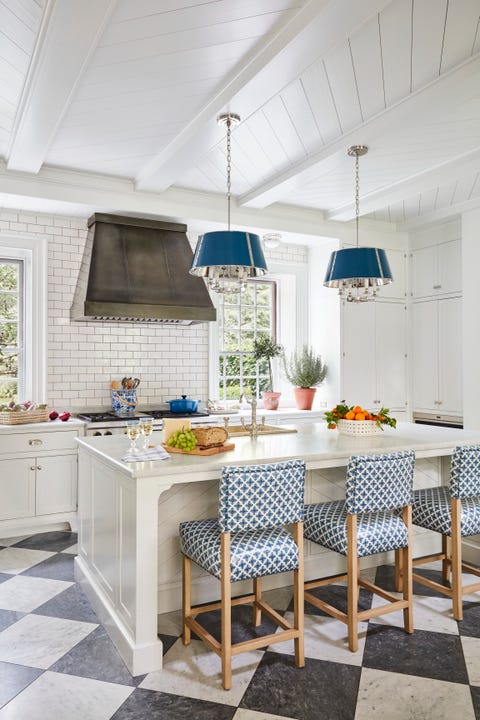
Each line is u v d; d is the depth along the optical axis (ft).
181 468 8.12
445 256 18.49
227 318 19.89
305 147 12.59
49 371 16.05
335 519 9.02
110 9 7.39
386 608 8.71
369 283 11.57
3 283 16.02
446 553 11.07
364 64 9.11
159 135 11.84
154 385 17.69
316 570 11.16
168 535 9.75
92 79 9.39
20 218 15.65
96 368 16.75
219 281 10.50
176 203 15.84
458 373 17.97
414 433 12.05
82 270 15.98
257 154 12.98
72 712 6.92
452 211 17.37
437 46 8.63
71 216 16.12
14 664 8.03
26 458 13.97
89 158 13.32
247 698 7.21
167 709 6.98
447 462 12.67
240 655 8.29
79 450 11.26
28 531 14.26
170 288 15.94
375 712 6.89
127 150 12.74
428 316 19.17
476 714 6.84
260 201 16.03
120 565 8.63
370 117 11.06
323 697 7.22
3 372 16.01
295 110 10.73
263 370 20.62
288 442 10.66
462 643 8.61
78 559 11.25
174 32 8.07
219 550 7.77
